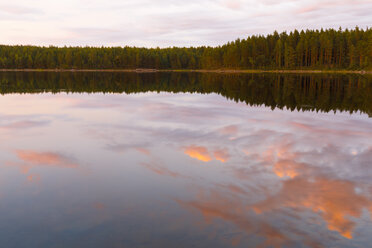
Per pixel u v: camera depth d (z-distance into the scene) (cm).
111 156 945
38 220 555
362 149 1033
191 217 565
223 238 498
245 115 1753
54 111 1880
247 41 14325
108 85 4497
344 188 700
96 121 1547
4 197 648
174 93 3212
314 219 559
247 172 805
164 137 1197
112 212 585
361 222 550
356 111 1903
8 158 922
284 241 489
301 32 12606
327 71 11162
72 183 728
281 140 1152
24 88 3775
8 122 1509
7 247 475
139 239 496
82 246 479
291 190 687
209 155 957
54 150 1012
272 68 12925
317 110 1953
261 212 584
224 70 14800
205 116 1714
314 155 960
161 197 652
